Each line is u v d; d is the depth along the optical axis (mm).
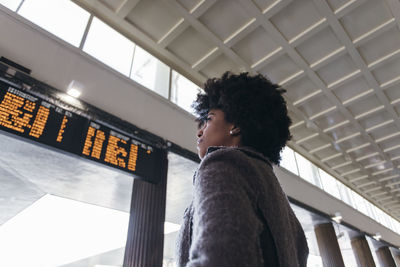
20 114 2244
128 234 2857
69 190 4230
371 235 8602
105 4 3965
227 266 315
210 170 431
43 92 2492
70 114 2580
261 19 4254
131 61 4059
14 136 2141
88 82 3117
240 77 678
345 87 5629
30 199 4816
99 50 3658
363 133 6820
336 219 6902
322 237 6777
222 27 4406
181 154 3574
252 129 590
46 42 2961
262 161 535
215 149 520
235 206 370
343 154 7598
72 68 3047
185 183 4398
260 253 378
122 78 3568
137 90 3658
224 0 4043
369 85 5555
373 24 4449
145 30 4383
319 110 6105
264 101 620
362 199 10109
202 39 4582
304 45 4754
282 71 5199
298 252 580
